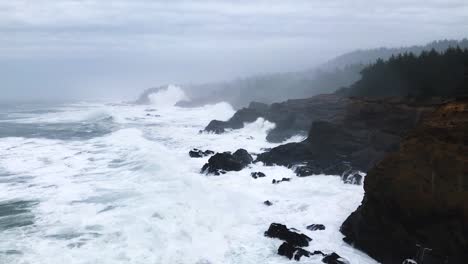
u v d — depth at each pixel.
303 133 51.44
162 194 26.34
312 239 20.53
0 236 19.91
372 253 18.69
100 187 28.69
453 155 17.25
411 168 18.06
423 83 43.62
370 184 19.23
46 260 17.25
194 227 21.30
